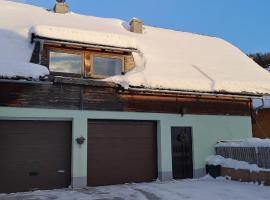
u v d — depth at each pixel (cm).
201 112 1470
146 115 1352
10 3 1767
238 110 1562
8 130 1149
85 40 1302
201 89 1379
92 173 1243
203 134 1460
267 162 1201
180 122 1418
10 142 1145
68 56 1322
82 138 1206
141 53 1548
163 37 1923
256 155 1251
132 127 1348
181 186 1184
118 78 1285
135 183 1300
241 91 1475
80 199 973
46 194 1062
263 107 1905
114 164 1288
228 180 1324
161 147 1358
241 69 1745
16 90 1145
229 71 1666
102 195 1031
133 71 1383
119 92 1312
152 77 1334
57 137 1213
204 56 1803
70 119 1229
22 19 1530
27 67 1097
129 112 1320
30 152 1168
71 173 1197
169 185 1212
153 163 1369
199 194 1025
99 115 1262
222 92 1429
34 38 1251
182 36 2062
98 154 1265
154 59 1540
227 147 1402
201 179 1377
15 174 1136
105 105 1279
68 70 1309
